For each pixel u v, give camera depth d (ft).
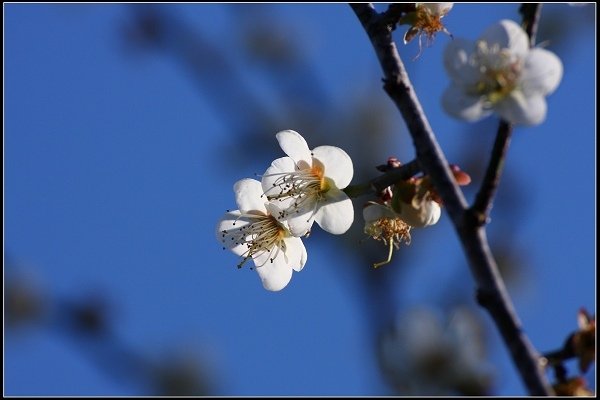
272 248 2.28
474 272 2.01
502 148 2.01
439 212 2.16
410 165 2.13
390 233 2.24
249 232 2.28
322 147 2.24
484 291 2.00
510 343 1.99
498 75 2.08
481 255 2.01
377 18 2.13
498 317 1.99
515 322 1.99
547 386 1.98
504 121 2.01
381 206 2.23
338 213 2.23
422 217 2.15
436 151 2.05
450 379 2.29
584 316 2.11
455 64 2.10
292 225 2.23
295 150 2.25
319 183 2.24
